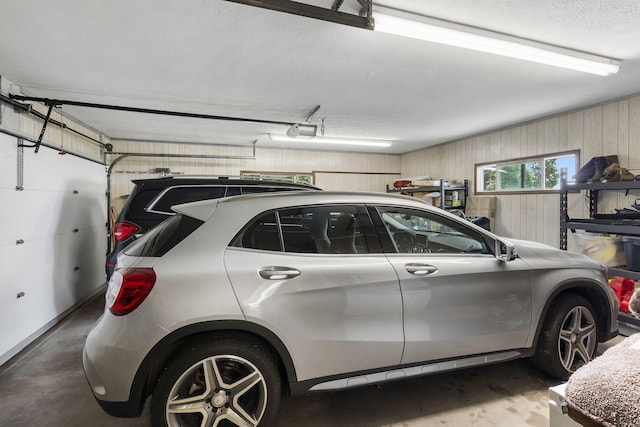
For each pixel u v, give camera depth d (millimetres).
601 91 3936
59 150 3988
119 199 6574
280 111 4750
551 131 4996
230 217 1766
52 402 2168
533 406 2074
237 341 1623
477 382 2367
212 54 2943
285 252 1774
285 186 3871
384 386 2320
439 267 1977
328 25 2488
